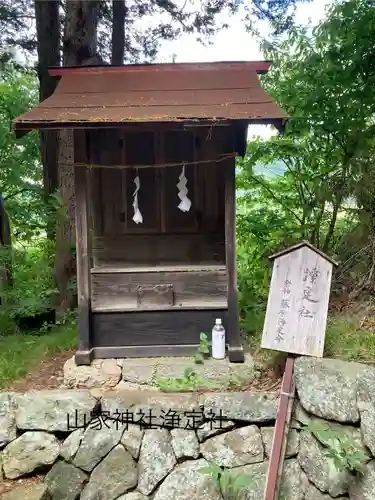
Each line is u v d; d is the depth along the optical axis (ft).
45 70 19.21
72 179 16.72
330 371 8.91
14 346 12.25
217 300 10.59
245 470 9.26
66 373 10.18
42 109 9.34
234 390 9.86
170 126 8.93
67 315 15.26
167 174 10.84
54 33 19.27
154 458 9.43
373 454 8.18
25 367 11.05
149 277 10.55
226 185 10.09
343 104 13.06
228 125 8.98
